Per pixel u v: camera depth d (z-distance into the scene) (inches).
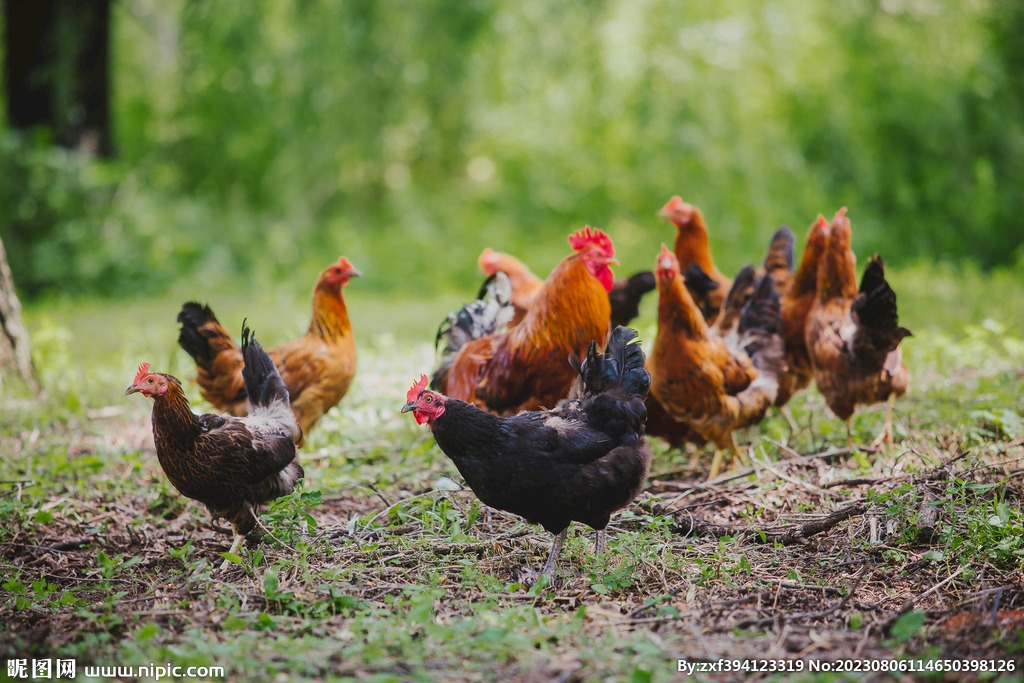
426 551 184.5
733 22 756.0
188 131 746.2
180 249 663.8
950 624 149.4
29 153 637.9
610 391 185.3
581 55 715.4
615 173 747.4
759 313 250.5
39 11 657.0
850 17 809.5
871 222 745.0
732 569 172.7
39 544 203.0
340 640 148.3
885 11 826.8
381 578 176.2
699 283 293.4
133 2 888.9
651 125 718.5
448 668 136.1
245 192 753.0
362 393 321.7
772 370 242.2
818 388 241.3
